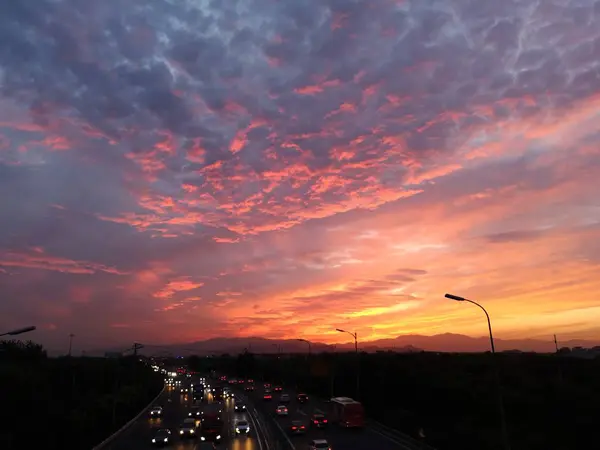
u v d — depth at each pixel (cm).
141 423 6450
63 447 4166
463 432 4422
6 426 4075
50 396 5159
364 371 8588
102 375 9044
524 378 6719
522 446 3878
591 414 4450
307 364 12962
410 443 4359
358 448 4138
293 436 4928
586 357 8794
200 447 3834
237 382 14875
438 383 6638
